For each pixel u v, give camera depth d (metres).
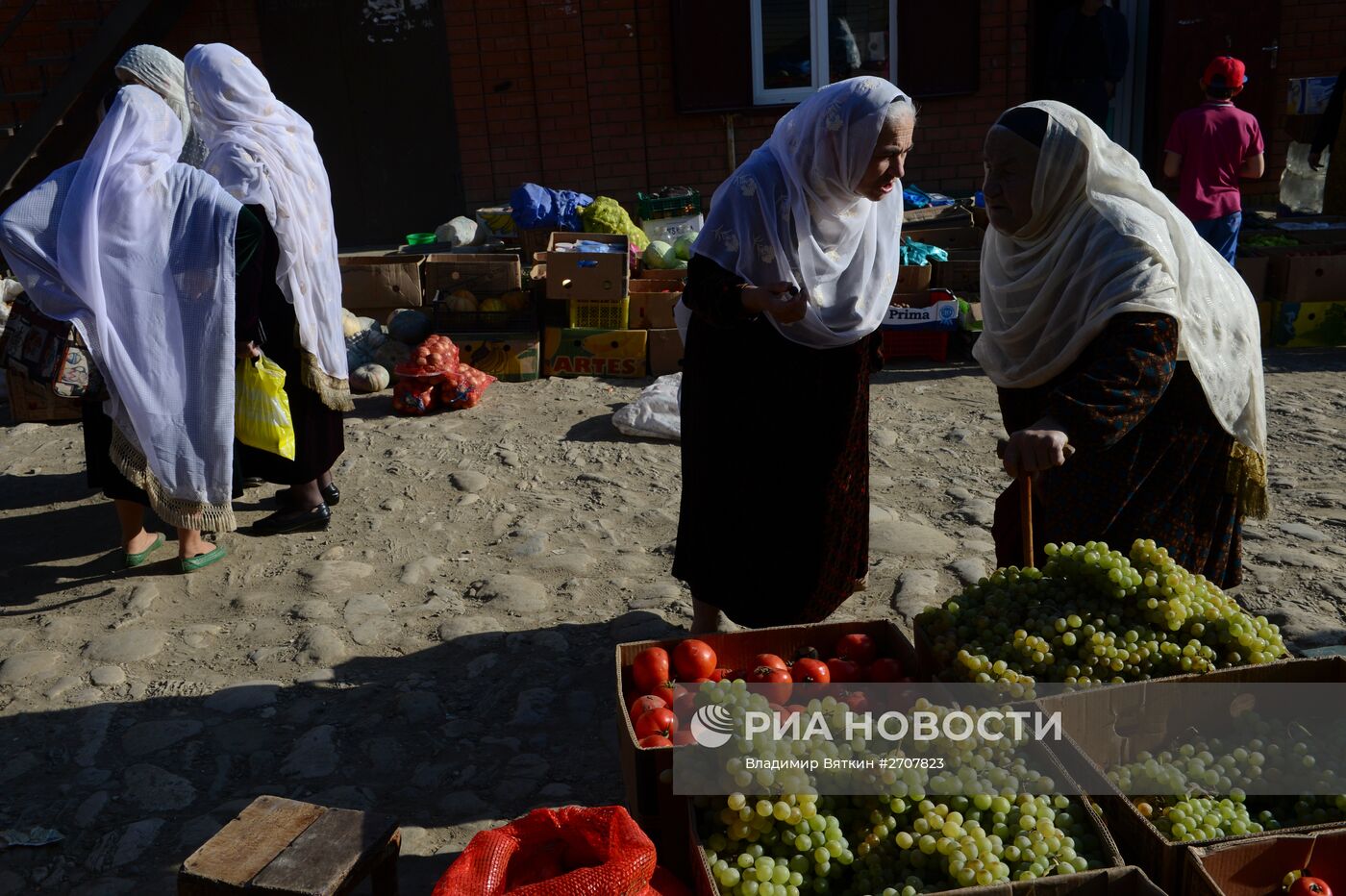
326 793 3.58
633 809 2.85
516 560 5.23
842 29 10.91
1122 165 3.14
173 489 4.80
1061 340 3.17
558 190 10.23
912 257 8.42
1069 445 2.91
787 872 2.35
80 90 9.77
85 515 5.87
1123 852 2.41
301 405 5.25
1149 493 3.21
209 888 2.51
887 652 3.23
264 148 4.93
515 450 6.62
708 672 3.09
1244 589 4.72
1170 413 3.18
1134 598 2.77
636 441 6.76
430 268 8.04
